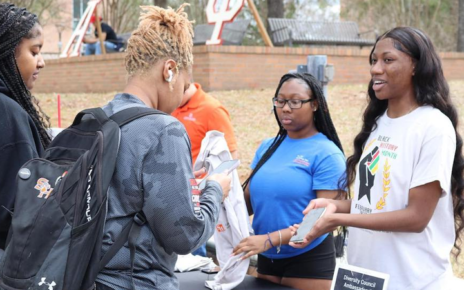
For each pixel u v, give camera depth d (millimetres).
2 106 2500
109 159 2141
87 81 13008
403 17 20125
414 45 2529
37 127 2873
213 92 10938
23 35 2742
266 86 11484
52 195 2172
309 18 21000
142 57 2361
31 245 2115
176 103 2459
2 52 2711
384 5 20219
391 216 2486
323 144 3266
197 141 4395
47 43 24125
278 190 3240
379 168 2582
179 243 2201
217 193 2445
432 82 2533
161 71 2375
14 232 2154
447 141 2441
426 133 2467
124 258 2178
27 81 2822
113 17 19266
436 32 20547
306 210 2820
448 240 2607
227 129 4418
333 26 14523
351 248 2756
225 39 12906
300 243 2635
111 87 12445
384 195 2553
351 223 2561
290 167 3262
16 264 2119
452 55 13438
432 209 2469
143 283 2213
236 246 3154
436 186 2441
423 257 2549
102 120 2238
